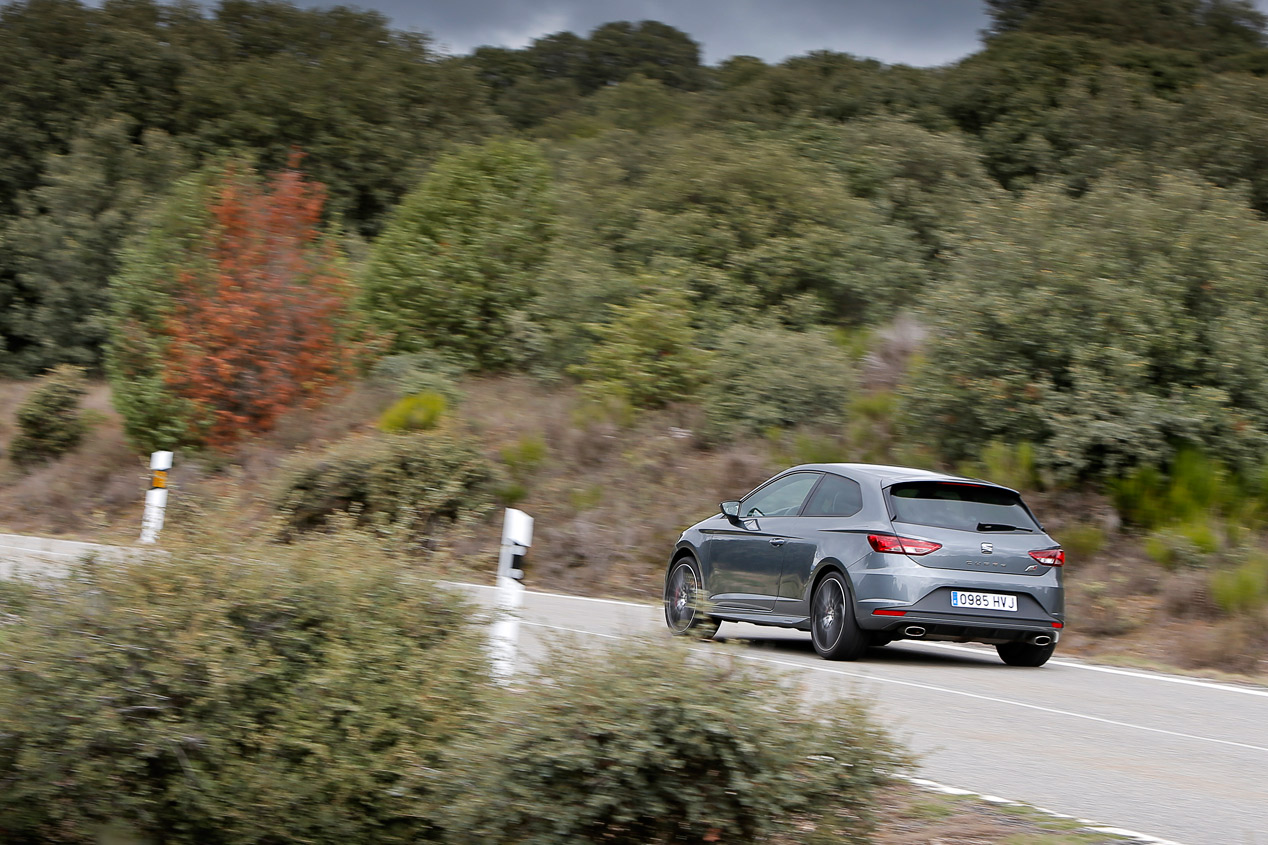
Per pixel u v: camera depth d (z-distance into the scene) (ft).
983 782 29.27
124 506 98.02
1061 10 223.30
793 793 18.84
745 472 83.97
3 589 22.67
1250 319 73.77
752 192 121.49
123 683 20.58
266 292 101.19
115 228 169.37
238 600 21.97
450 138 223.92
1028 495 71.87
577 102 304.30
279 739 20.75
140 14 219.00
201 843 20.80
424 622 23.95
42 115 193.88
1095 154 166.20
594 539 79.61
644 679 19.17
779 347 94.43
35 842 20.81
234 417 98.89
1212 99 168.86
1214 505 68.64
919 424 80.59
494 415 99.76
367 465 77.30
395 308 119.03
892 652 54.19
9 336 176.35
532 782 18.58
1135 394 71.82
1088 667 52.60
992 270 79.15
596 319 110.22
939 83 200.95
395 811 20.93
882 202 140.56
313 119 201.98
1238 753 34.42
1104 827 25.04
